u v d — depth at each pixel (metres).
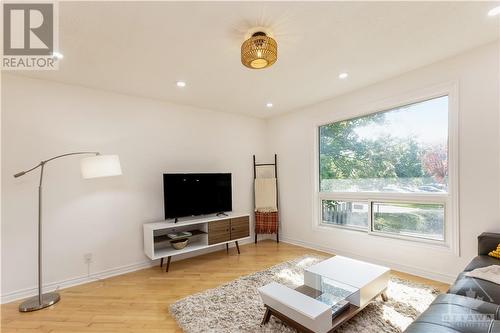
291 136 4.50
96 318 2.18
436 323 1.29
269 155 4.93
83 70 2.62
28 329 2.04
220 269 3.30
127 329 2.02
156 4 1.66
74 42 2.09
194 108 4.06
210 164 4.20
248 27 1.95
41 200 2.54
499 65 2.30
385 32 2.08
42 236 2.74
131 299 2.51
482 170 2.42
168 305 2.38
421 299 2.32
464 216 2.53
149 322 2.11
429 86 2.75
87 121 3.07
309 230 4.20
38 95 2.77
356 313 1.93
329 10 1.77
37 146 2.74
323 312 1.62
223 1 1.65
